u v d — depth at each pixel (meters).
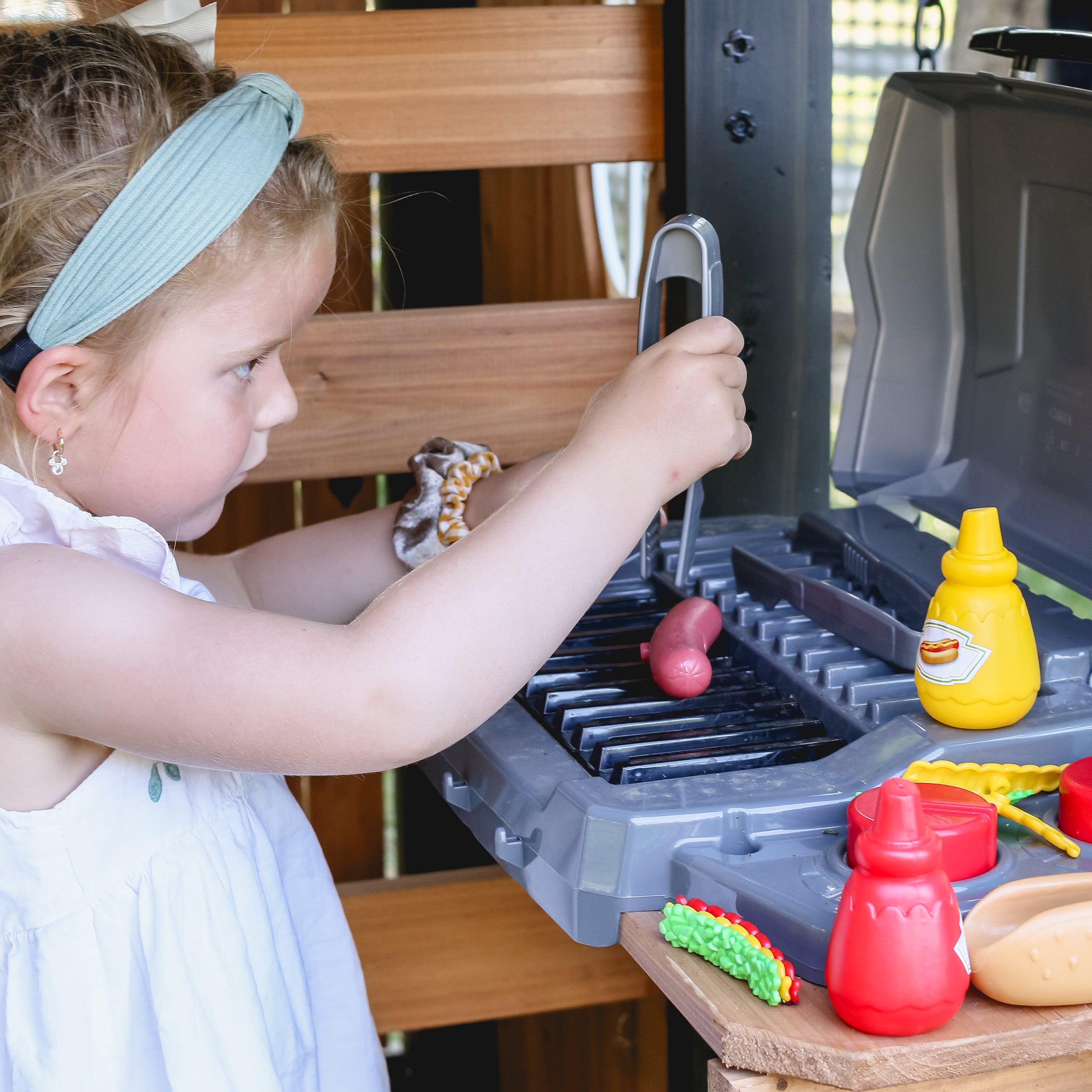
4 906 0.73
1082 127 0.82
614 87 1.31
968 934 0.56
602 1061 1.62
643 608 1.04
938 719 0.74
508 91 1.29
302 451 1.33
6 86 0.66
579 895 0.66
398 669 0.60
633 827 0.65
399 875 1.86
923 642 0.74
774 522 1.20
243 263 0.67
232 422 0.70
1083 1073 0.55
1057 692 0.78
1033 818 0.65
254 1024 0.76
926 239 1.01
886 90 1.01
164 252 0.64
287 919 0.85
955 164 0.98
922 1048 0.52
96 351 0.65
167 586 0.69
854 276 1.08
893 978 0.52
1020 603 0.73
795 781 0.69
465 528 1.00
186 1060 0.74
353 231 1.52
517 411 1.36
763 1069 0.53
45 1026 0.73
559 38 1.29
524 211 1.91
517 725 0.83
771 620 0.94
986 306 0.98
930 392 1.04
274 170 0.68
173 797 0.77
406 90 1.28
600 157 1.32
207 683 0.61
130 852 0.75
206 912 0.77
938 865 0.53
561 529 0.64
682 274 0.81
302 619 0.64
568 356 1.35
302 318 0.72
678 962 0.60
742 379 0.71
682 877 0.64
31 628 0.64
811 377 1.33
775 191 1.28
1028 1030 0.53
